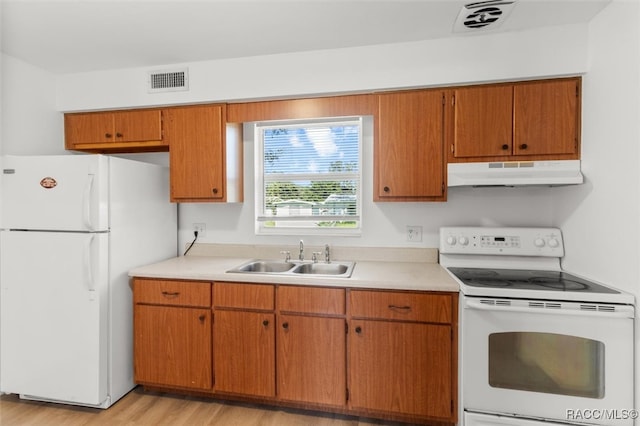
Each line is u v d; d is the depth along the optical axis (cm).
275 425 184
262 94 221
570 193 196
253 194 260
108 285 201
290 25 184
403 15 175
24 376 202
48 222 198
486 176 193
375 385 181
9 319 203
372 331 180
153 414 194
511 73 191
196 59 227
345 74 211
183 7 166
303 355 189
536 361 159
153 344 207
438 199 204
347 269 213
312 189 261
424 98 205
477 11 170
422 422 183
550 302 156
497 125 196
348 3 164
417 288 174
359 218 252
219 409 199
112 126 246
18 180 202
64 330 197
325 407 191
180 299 203
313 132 260
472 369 165
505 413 162
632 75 145
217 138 232
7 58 217
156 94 235
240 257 259
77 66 236
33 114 232
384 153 210
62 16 173
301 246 243
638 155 142
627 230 149
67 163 196
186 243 271
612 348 149
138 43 204
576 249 190
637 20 142
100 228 195
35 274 199
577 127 187
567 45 183
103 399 197
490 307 159
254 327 194
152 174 241
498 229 213
